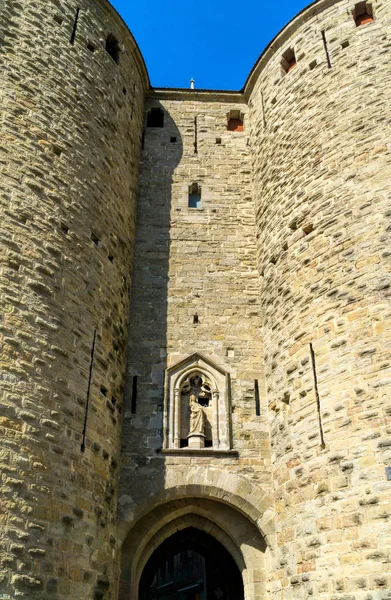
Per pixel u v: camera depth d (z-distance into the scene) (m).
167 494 13.85
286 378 14.03
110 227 15.16
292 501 12.78
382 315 12.20
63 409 11.34
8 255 11.38
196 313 16.59
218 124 20.64
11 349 10.68
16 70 13.49
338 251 13.60
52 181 13.09
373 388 11.75
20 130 12.86
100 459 12.44
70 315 12.38
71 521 10.78
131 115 18.44
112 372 13.98
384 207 13.18
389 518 10.61
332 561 11.20
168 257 17.53
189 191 19.17
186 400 15.37
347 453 11.66
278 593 12.70
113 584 12.40
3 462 9.77
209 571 16.31
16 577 9.32
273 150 17.36
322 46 17.00
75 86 15.06
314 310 13.62
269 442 14.59
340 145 14.82
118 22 18.22
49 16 15.16
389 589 10.21
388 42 15.51
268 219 16.80
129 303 16.30
